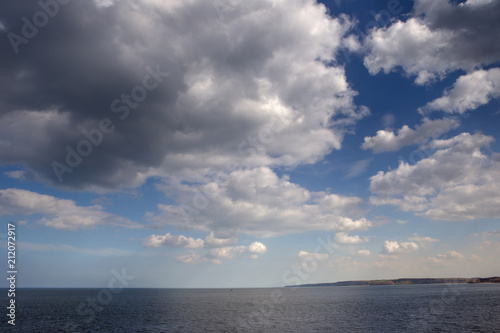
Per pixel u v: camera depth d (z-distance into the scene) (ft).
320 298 463.42
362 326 165.07
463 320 181.27
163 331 155.53
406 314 214.28
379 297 443.73
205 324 178.81
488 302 294.05
